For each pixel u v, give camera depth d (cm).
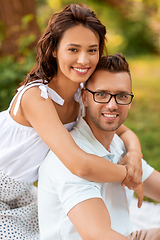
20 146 165
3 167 170
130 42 1152
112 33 1152
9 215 172
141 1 1224
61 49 153
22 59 442
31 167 172
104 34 162
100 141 163
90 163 137
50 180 149
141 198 169
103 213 129
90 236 124
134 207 278
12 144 169
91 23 152
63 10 159
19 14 492
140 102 628
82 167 135
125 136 189
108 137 164
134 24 1158
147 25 1155
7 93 422
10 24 485
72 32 149
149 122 525
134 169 155
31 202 188
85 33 149
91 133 159
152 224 255
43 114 150
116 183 161
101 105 150
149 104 616
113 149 173
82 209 129
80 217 128
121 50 1111
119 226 160
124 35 1159
